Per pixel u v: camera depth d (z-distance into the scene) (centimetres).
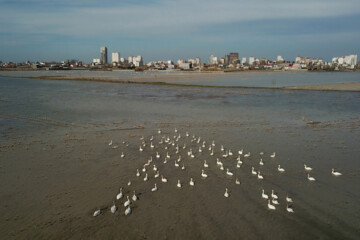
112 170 3209
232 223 2239
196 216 2325
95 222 2244
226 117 6300
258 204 2525
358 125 5609
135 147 4031
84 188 2780
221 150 3938
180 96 9981
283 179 3047
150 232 2125
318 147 4141
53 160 3472
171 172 3184
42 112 6538
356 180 3030
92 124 5422
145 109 7212
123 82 15900
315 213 2395
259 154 3819
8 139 4312
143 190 2755
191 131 4997
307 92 11475
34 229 2153
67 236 2078
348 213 2394
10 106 7312
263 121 5922
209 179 3016
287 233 2127
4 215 2319
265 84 15475
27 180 2928
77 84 14575
